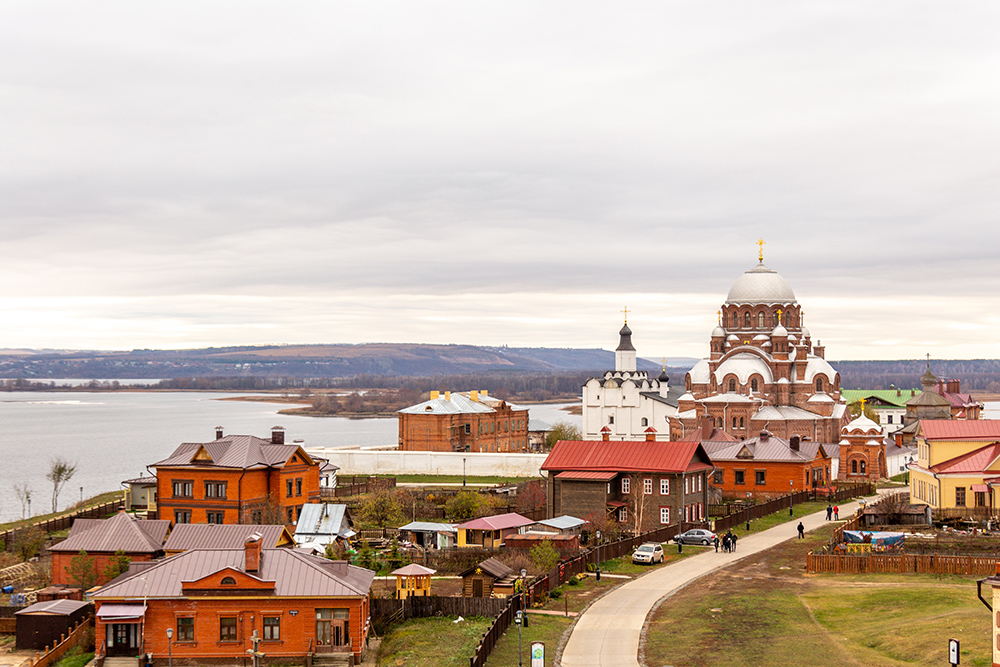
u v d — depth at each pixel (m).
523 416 188.12
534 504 115.88
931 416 196.38
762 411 164.50
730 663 55.91
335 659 60.75
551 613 68.19
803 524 104.19
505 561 79.00
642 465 104.25
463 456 152.12
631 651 59.28
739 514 105.69
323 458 155.62
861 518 99.31
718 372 168.75
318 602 61.25
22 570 87.88
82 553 75.75
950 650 48.69
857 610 65.44
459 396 176.25
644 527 103.81
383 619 67.62
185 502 100.81
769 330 173.50
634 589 74.81
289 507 104.44
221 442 103.62
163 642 61.28
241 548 73.94
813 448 130.75
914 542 83.56
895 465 160.25
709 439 140.25
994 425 102.12
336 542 92.19
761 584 74.56
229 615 61.22
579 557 80.56
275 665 60.66
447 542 94.75
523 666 56.44
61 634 64.69
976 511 95.62
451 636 63.38
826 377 168.38
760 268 178.25
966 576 74.06
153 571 63.06
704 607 68.06
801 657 56.31
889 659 55.16
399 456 154.50
